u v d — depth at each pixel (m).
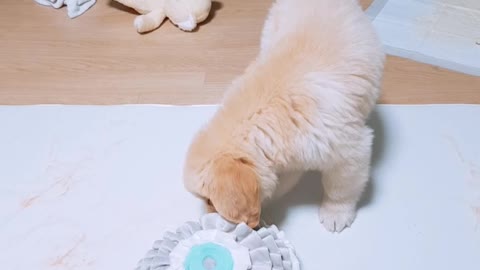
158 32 1.56
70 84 1.40
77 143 1.23
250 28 1.56
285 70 0.86
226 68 1.42
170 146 1.21
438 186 1.09
